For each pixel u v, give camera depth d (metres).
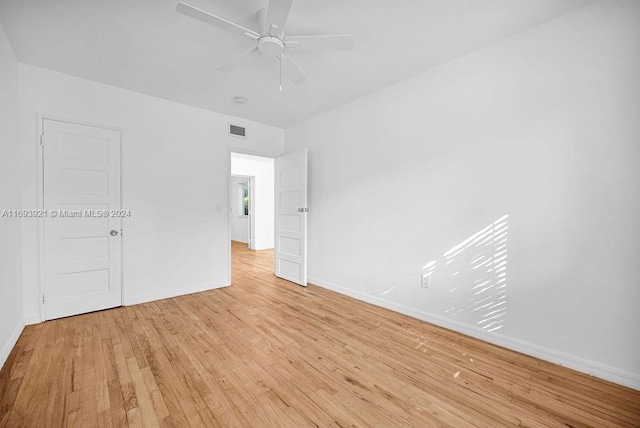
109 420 1.46
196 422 1.45
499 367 1.97
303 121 4.21
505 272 2.24
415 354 2.14
